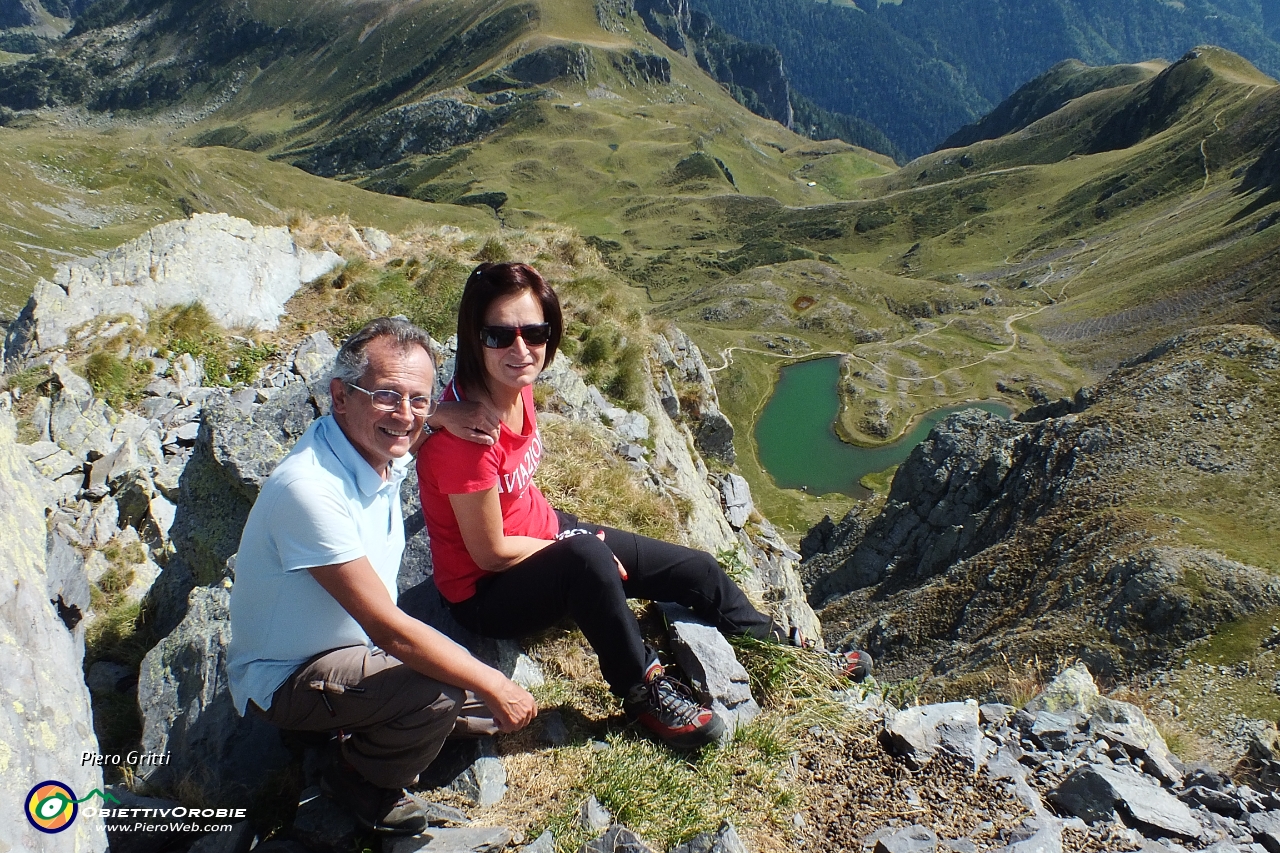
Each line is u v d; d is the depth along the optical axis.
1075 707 6.17
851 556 78.06
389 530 4.29
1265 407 70.75
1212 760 8.12
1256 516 60.47
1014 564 64.75
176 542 6.73
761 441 152.75
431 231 20.48
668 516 8.54
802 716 5.41
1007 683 8.70
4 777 2.78
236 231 16.12
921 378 178.50
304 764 4.54
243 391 11.91
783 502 128.50
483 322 4.48
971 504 74.19
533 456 5.00
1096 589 56.34
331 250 18.02
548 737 4.97
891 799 4.89
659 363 16.97
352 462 3.98
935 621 65.19
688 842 4.23
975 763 5.13
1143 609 52.28
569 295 17.14
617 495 8.24
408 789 4.47
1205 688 46.12
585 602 4.78
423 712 3.87
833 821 4.74
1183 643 49.94
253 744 4.66
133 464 10.46
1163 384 76.25
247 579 3.92
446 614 5.32
